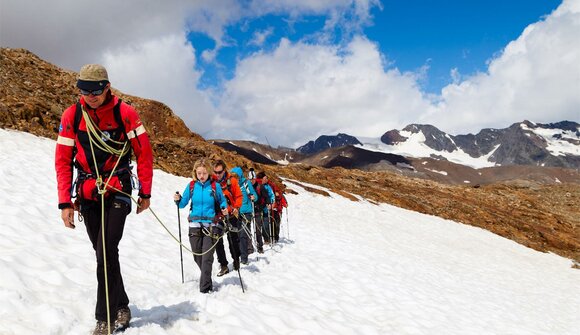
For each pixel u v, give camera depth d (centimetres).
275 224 1508
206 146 2964
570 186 7344
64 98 2784
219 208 775
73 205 421
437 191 5175
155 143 2677
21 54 3030
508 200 5394
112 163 431
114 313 448
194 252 754
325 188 3606
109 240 430
